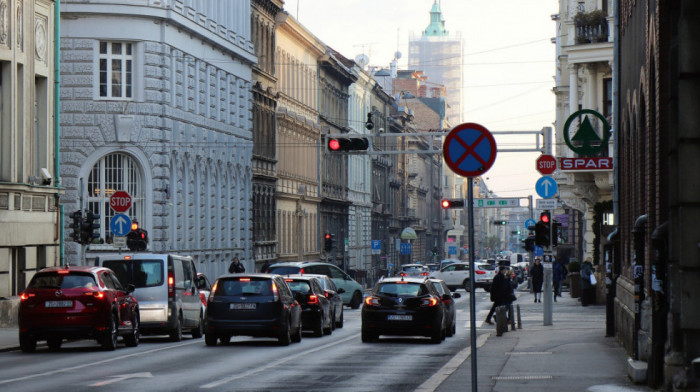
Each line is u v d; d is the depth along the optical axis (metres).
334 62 173.25
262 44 138.62
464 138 28.52
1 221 71.56
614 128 56.34
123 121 99.25
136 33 99.94
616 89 55.97
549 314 69.75
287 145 150.00
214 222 118.81
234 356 49.72
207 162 115.62
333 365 45.12
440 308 59.84
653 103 39.31
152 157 100.50
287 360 47.53
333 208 176.75
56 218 80.88
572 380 36.78
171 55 103.81
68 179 98.94
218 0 119.06
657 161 36.19
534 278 109.31
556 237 69.88
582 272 96.50
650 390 33.31
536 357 45.88
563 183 115.94
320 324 65.50
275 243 142.75
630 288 46.12
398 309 58.94
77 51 99.19
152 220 100.56
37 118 80.38
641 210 47.28
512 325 67.06
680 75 30.05
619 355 46.00
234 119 125.88
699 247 30.09
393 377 40.22
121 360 47.31
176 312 60.66
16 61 75.25
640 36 45.22
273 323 55.97
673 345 31.73
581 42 84.56
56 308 51.47
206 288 72.94
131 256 60.09
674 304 31.83
